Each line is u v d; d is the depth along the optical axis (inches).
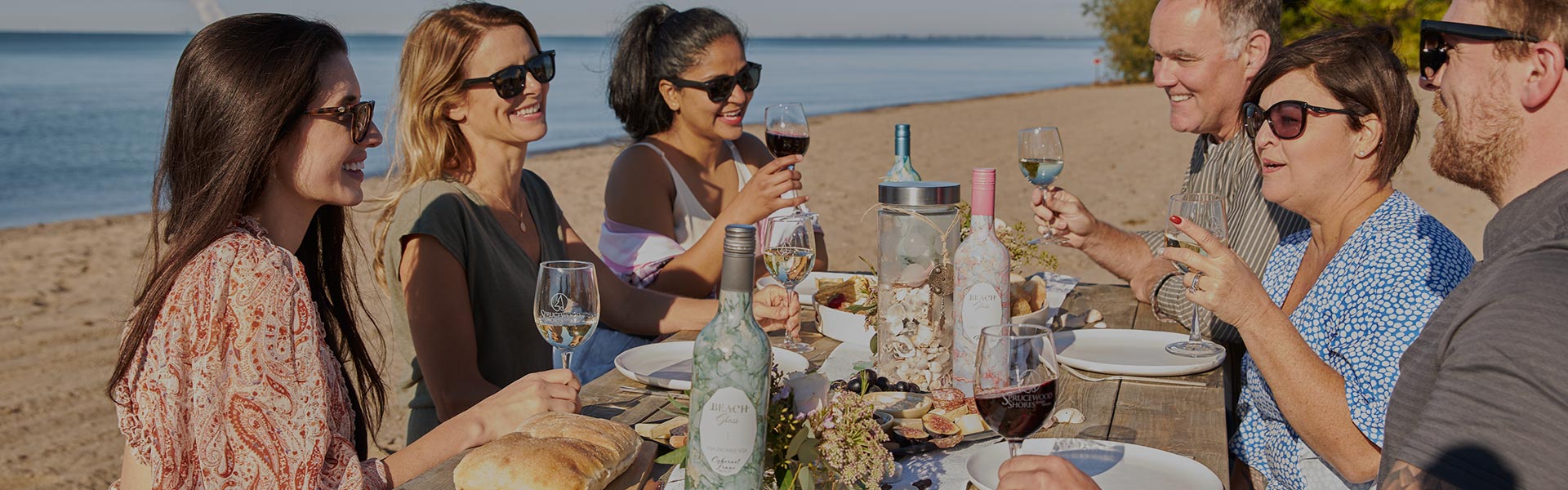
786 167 128.6
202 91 70.7
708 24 149.4
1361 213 89.3
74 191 589.3
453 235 110.3
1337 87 86.4
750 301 57.5
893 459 68.8
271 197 75.9
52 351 272.8
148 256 74.5
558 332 84.4
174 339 67.0
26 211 520.1
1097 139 714.2
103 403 233.6
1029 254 109.7
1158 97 1263.5
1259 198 121.0
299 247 84.1
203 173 70.5
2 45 4303.6
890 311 86.2
